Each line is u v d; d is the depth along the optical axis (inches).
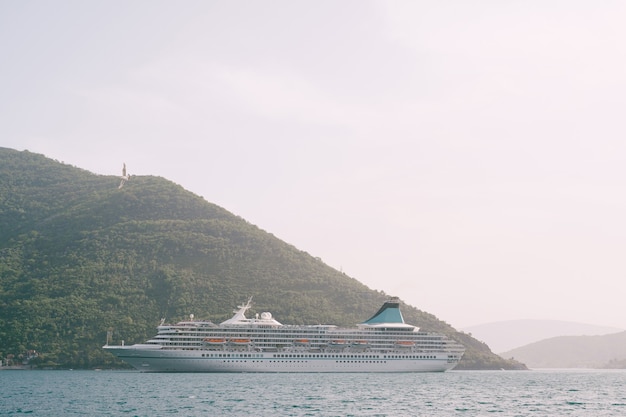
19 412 6156.5
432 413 6304.1
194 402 6904.5
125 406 6584.6
